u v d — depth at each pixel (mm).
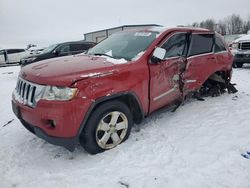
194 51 4812
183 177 2863
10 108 5902
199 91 5555
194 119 4531
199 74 4941
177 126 4250
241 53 10891
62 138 3047
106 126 3400
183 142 3678
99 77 3189
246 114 4730
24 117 3318
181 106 5238
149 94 3838
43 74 3201
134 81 3547
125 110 3568
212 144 3582
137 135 3928
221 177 2828
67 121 2992
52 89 2996
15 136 4148
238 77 8922
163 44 4113
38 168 3178
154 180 2848
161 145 3604
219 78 5883
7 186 2855
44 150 3615
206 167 3029
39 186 2830
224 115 4699
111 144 3531
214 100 5652
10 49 22109
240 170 2934
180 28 4566
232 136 3807
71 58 3994
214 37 5422
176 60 4277
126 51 4062
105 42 4773
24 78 3439
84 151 3521
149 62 3812
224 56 5715
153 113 4160
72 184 2842
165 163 3162
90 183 2850
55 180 2920
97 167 3141
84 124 3141
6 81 10875
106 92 3227
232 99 5738
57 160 3338
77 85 3012
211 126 4211
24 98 3324
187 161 3178
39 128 3135
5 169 3180
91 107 3117
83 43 12273
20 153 3566
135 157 3324
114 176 2955
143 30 4520
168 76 4145
